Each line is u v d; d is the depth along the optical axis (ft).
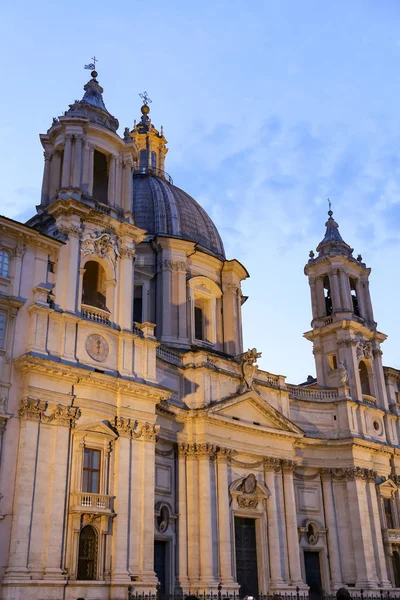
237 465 145.38
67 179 126.62
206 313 171.63
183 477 136.26
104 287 127.95
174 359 145.48
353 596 154.81
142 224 172.76
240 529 142.82
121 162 137.59
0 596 93.20
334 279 191.42
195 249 170.19
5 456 100.94
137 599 106.83
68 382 110.93
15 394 104.99
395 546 170.30
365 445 170.30
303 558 156.46
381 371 190.19
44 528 100.63
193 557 130.31
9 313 108.17
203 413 138.10
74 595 99.96
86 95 145.89
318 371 186.39
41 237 115.34
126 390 118.42
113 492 112.06
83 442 109.60
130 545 110.93
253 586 140.46
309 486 165.37
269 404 152.97
